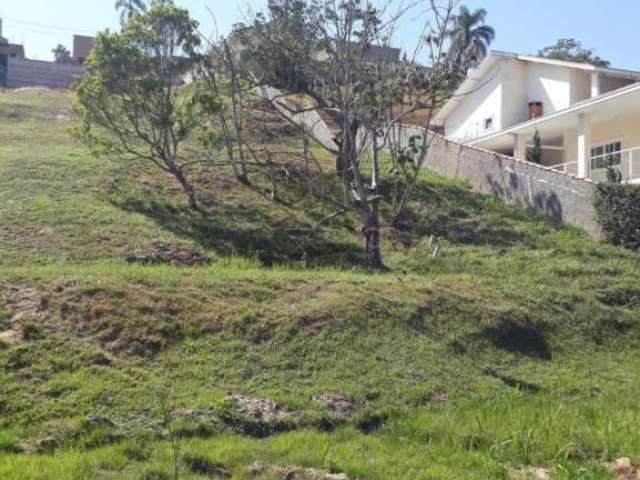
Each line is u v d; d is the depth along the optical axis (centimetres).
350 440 901
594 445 918
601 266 1792
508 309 1376
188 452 796
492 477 814
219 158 2341
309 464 812
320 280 1392
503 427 945
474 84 3375
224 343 1086
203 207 1970
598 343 1382
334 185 2244
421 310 1291
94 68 1961
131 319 1091
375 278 1488
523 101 3216
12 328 1037
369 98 1961
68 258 1529
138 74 1942
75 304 1105
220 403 925
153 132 1969
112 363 993
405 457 855
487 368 1187
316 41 1936
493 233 2056
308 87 2022
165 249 1645
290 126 2872
